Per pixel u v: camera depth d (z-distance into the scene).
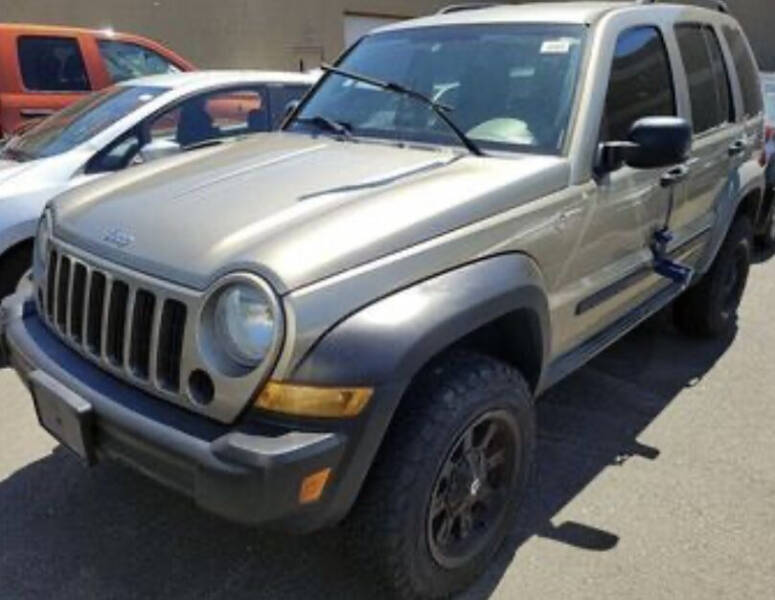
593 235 3.22
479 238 2.64
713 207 4.50
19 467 3.48
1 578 2.80
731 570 2.90
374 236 2.40
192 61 14.16
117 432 2.42
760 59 21.64
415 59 3.69
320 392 2.18
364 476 2.33
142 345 2.44
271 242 2.34
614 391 4.34
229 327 2.25
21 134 5.79
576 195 3.06
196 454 2.21
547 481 3.46
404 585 2.59
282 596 2.75
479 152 3.16
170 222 2.58
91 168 4.93
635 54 3.63
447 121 3.26
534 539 3.07
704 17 4.49
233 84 5.69
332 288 2.25
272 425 2.21
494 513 2.88
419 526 2.51
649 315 3.93
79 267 2.66
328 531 3.05
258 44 14.88
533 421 2.91
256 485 2.14
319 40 15.73
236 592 2.77
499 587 2.81
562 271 3.06
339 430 2.21
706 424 3.99
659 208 3.78
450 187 2.73
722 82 4.59
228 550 2.97
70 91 7.36
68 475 3.42
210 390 2.29
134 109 5.22
